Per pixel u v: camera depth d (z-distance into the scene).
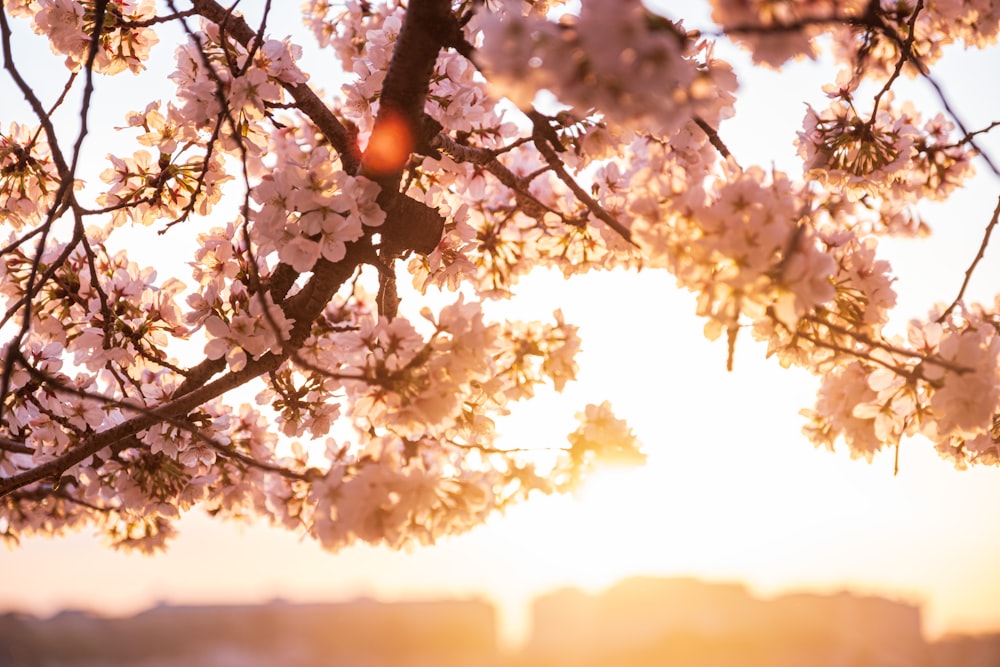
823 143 3.90
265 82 3.33
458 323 2.82
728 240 2.38
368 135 4.00
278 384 3.74
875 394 3.03
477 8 3.44
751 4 1.90
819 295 2.42
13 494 4.39
